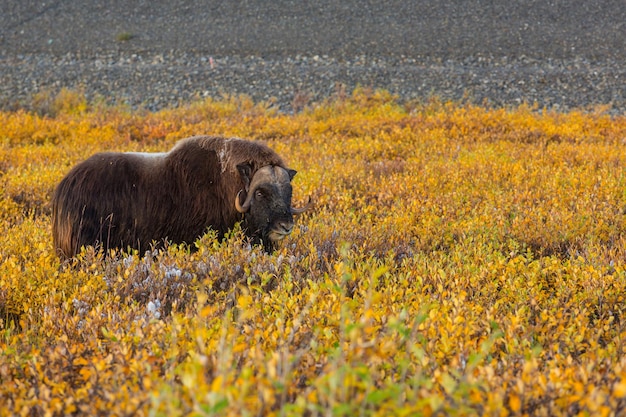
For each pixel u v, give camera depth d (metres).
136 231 10.56
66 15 51.69
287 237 10.78
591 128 25.23
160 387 4.34
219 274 8.95
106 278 8.71
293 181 15.52
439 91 34.88
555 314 7.17
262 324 6.53
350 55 43.22
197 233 10.77
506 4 52.19
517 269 8.91
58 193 10.56
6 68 40.84
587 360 5.62
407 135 22.97
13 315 8.09
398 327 4.70
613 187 14.12
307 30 48.22
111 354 5.52
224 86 36.41
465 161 17.73
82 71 39.53
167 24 50.03
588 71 38.53
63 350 5.82
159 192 10.62
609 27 47.75
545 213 12.36
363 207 12.84
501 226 11.64
